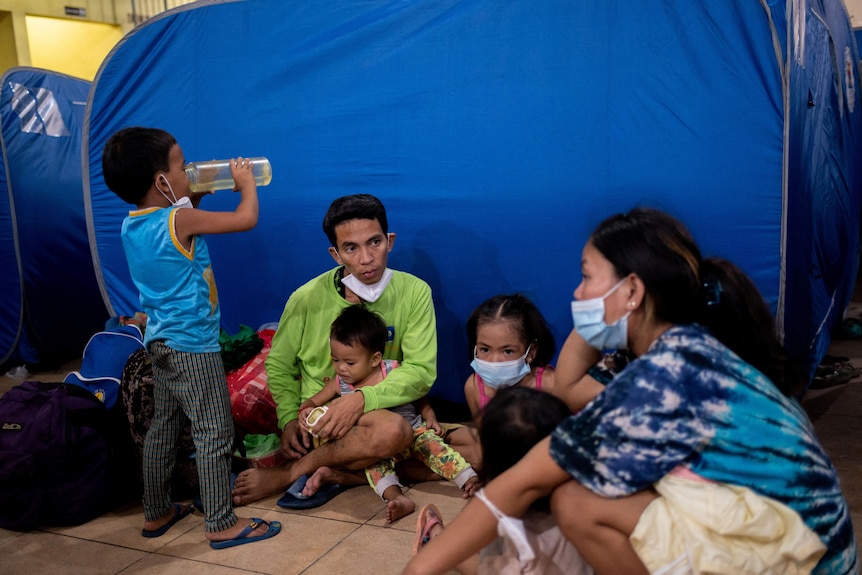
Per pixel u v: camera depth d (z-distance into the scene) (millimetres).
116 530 2406
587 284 1386
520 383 2457
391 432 2410
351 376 2531
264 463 2689
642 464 1294
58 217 4379
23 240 4230
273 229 3268
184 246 2174
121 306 3645
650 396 1272
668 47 2588
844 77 4281
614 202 2729
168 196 2217
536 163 2818
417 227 3027
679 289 1335
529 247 2879
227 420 2268
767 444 1294
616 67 2664
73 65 8031
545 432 1453
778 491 1300
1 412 2428
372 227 2537
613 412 1286
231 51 3236
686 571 1297
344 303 2695
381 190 3062
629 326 1390
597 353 1717
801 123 2791
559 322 2887
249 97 3227
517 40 2793
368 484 2650
